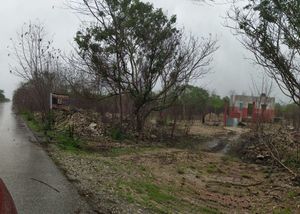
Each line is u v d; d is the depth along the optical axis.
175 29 25.17
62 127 22.75
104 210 7.37
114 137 22.03
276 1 7.19
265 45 7.52
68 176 9.97
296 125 31.98
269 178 14.99
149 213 7.82
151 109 25.70
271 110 39.94
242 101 48.84
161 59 24.62
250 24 7.66
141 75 24.61
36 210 6.95
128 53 24.47
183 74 25.64
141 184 10.81
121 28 24.05
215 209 10.29
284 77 7.54
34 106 34.69
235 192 12.94
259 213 10.45
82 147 17.59
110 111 30.53
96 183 9.57
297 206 11.16
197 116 54.41
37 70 24.77
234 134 33.06
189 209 9.51
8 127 23.89
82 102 28.66
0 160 11.47
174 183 12.91
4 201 2.74
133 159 16.31
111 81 24.83
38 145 15.62
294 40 7.26
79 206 7.40
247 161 19.66
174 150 21.12
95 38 24.08
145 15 24.41
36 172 10.10
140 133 24.52
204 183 14.01
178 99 28.31
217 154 21.95
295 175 12.66
